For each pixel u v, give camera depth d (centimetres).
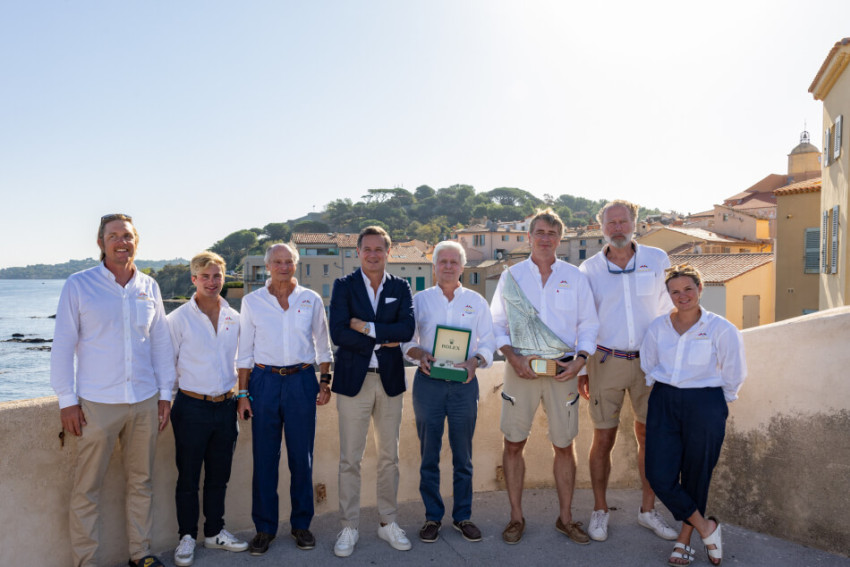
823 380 321
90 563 297
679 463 321
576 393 355
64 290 289
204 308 330
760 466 350
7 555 282
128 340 298
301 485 339
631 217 357
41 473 293
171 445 344
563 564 321
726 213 4144
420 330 369
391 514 348
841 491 314
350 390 335
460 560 326
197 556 329
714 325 317
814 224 1933
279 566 318
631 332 356
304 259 5766
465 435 354
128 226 303
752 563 315
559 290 354
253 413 338
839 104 1358
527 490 435
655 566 319
